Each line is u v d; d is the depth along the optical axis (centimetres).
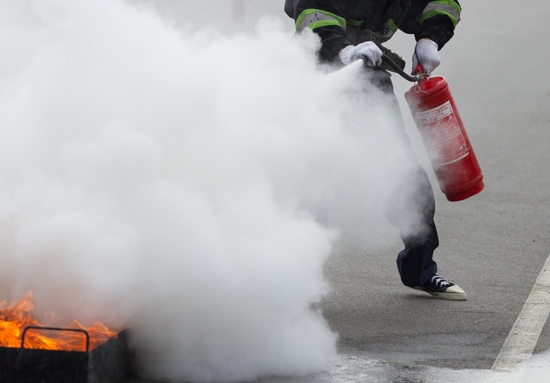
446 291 699
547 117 1620
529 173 1215
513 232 937
